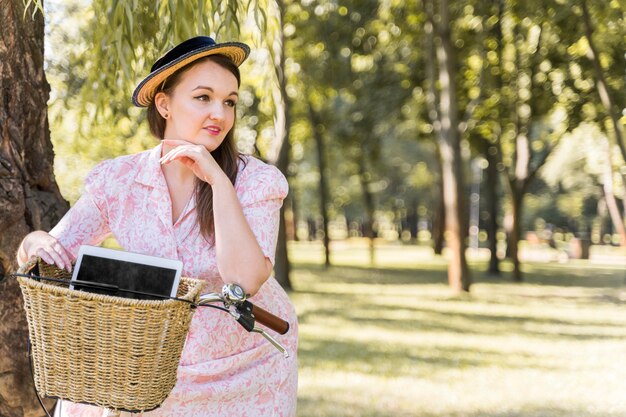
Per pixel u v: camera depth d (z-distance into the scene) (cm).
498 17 2059
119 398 229
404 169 4572
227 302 241
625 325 1440
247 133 2059
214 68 264
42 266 263
